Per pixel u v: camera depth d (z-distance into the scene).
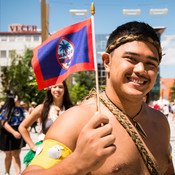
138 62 1.28
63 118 1.25
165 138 1.52
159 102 16.34
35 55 1.77
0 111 4.67
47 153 1.17
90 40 1.65
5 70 26.66
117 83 1.31
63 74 1.69
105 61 1.42
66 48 1.72
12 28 56.88
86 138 0.97
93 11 1.39
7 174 4.66
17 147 4.54
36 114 3.38
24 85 23.56
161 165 1.41
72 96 25.38
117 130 1.28
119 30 1.33
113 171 1.19
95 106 1.34
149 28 1.32
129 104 1.35
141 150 1.27
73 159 0.98
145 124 1.45
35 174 1.03
